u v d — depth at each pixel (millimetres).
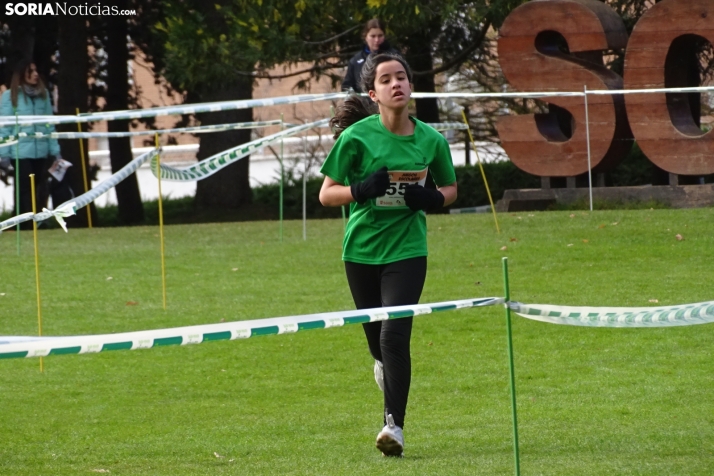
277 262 28062
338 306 22391
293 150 65562
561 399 15422
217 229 35719
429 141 13125
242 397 16078
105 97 59188
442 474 11625
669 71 36000
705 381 16125
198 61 43875
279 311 22062
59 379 17297
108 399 16047
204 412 15219
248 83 47531
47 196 39219
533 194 38500
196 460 12703
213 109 28438
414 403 15484
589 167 36094
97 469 12320
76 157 53125
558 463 12008
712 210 31797
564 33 37812
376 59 13016
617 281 23750
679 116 36156
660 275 24141
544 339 19281
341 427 14250
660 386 15938
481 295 22875
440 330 20125
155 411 15305
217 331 9094
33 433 14109
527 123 38469
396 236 12930
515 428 10492
